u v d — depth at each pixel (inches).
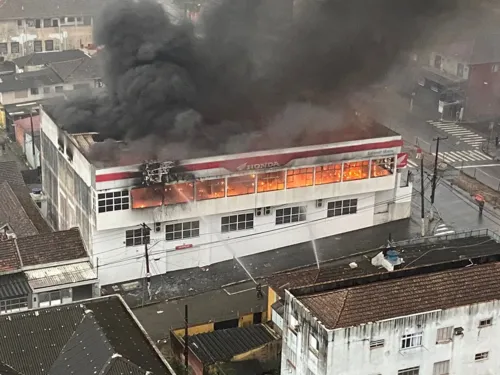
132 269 1984.5
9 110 3132.4
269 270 2064.5
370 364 1270.9
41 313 1455.5
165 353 1674.5
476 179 2758.4
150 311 1861.5
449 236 2116.1
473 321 1326.3
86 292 1845.5
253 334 1636.3
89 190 1920.5
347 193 2201.0
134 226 1948.8
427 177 2709.2
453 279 1371.8
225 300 1923.0
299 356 1325.0
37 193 2440.9
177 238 2027.6
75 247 1929.1
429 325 1294.3
